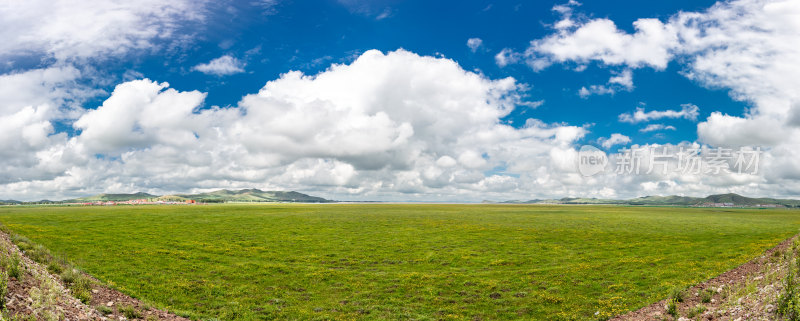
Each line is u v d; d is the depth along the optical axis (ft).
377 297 108.88
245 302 101.30
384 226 293.43
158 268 128.16
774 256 108.06
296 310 97.09
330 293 112.47
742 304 74.02
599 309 94.48
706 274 115.65
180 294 102.83
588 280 121.08
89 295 77.30
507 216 446.60
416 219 372.99
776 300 65.05
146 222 288.10
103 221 282.77
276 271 134.10
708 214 558.15
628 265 139.44
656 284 111.34
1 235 102.42
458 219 378.73
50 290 67.82
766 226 293.84
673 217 438.81
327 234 238.27
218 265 139.33
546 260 155.84
